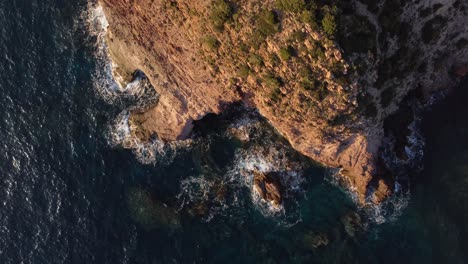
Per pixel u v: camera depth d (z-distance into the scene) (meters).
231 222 55.81
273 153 56.47
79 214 56.84
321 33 42.69
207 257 54.69
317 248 53.97
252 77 47.97
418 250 52.62
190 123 57.31
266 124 57.00
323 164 56.03
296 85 46.31
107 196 57.56
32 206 57.22
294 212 55.47
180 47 50.75
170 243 55.41
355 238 53.84
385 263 52.50
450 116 55.94
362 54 44.56
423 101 56.06
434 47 50.47
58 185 57.97
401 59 48.62
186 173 57.81
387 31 46.06
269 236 55.03
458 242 52.19
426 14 47.28
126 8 51.78
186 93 54.38
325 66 44.25
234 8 44.06
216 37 46.91
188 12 46.84
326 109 47.38
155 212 56.50
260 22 43.84
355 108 47.38
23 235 56.09
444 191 54.09
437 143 55.47
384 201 54.28
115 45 57.44
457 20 48.97
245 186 56.62
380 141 53.62
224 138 57.94
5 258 55.12
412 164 55.16
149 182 57.84
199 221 56.06
